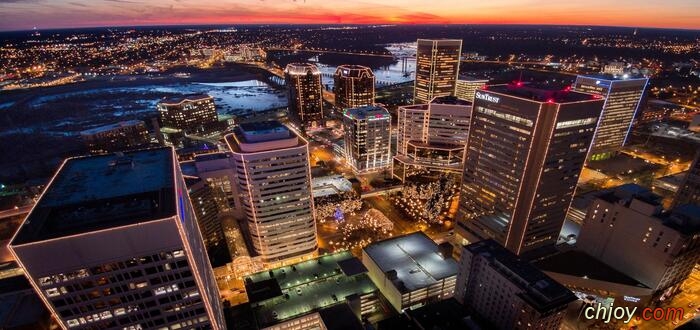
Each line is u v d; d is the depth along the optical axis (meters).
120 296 71.56
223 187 196.88
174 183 78.12
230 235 186.12
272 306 128.75
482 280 130.12
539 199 149.88
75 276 66.50
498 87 161.75
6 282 131.50
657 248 133.50
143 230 66.19
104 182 79.56
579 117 139.88
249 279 141.88
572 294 109.50
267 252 167.25
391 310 143.75
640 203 138.12
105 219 66.88
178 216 68.06
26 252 61.34
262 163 149.50
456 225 190.25
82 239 63.44
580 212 190.25
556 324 112.25
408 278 143.50
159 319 76.94
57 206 69.94
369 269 159.88
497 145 156.00
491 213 166.12
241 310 136.25
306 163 157.25
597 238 153.75
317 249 177.88
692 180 167.50
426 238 169.50
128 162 89.25
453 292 148.75
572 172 153.25
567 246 168.38
